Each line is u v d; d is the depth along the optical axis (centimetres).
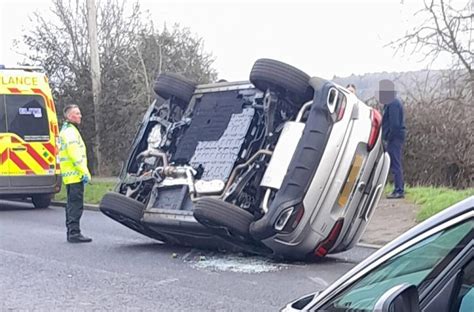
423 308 288
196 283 813
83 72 2433
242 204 888
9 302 749
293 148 852
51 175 1633
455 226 283
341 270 858
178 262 941
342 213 855
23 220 1444
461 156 1500
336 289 321
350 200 859
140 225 1002
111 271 893
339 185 843
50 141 1636
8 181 1591
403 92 1597
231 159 912
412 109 1559
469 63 1585
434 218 296
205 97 1004
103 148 2381
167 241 1054
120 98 2339
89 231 1244
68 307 724
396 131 1325
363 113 869
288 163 848
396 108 1323
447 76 1585
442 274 292
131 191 1026
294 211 829
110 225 1320
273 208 834
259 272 859
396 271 302
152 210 977
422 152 1552
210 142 955
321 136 831
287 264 898
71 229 1120
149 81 2378
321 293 331
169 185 967
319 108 836
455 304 286
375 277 308
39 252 1038
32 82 1634
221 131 950
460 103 1526
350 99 856
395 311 252
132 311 703
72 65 2481
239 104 952
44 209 1684
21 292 793
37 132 1623
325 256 936
